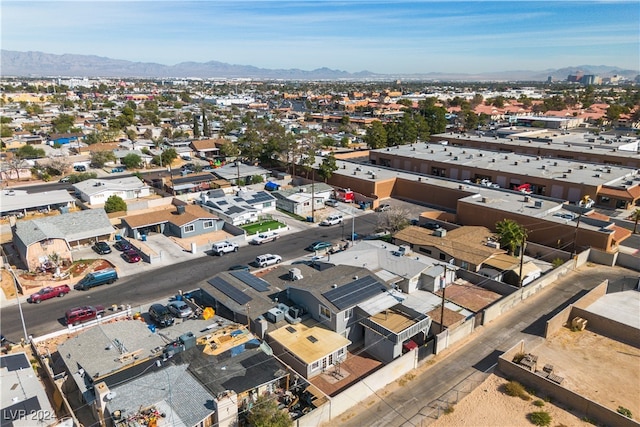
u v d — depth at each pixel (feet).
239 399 94.43
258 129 365.81
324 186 261.65
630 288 156.15
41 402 90.27
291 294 132.36
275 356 115.24
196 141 397.60
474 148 332.80
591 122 556.10
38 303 145.59
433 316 132.36
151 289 154.71
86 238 190.39
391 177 264.72
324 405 95.04
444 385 108.99
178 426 84.17
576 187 229.45
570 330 132.87
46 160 328.90
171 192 270.05
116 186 256.11
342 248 188.85
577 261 171.53
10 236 201.77
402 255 160.86
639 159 271.28
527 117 545.85
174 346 109.70
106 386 91.56
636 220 198.80
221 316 130.82
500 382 109.81
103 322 133.69
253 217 223.30
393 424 96.73
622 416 93.15
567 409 100.63
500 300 138.92
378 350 120.88
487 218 203.31
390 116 610.65
